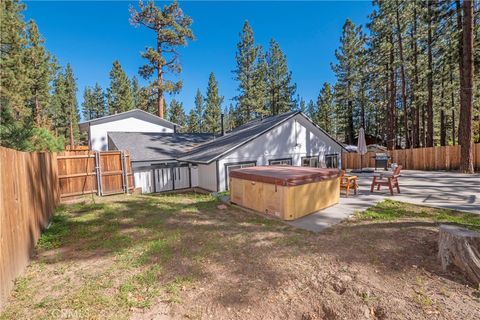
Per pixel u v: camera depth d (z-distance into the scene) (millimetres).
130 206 8297
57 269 3928
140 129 21797
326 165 17219
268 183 6859
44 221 5934
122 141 15938
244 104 31859
